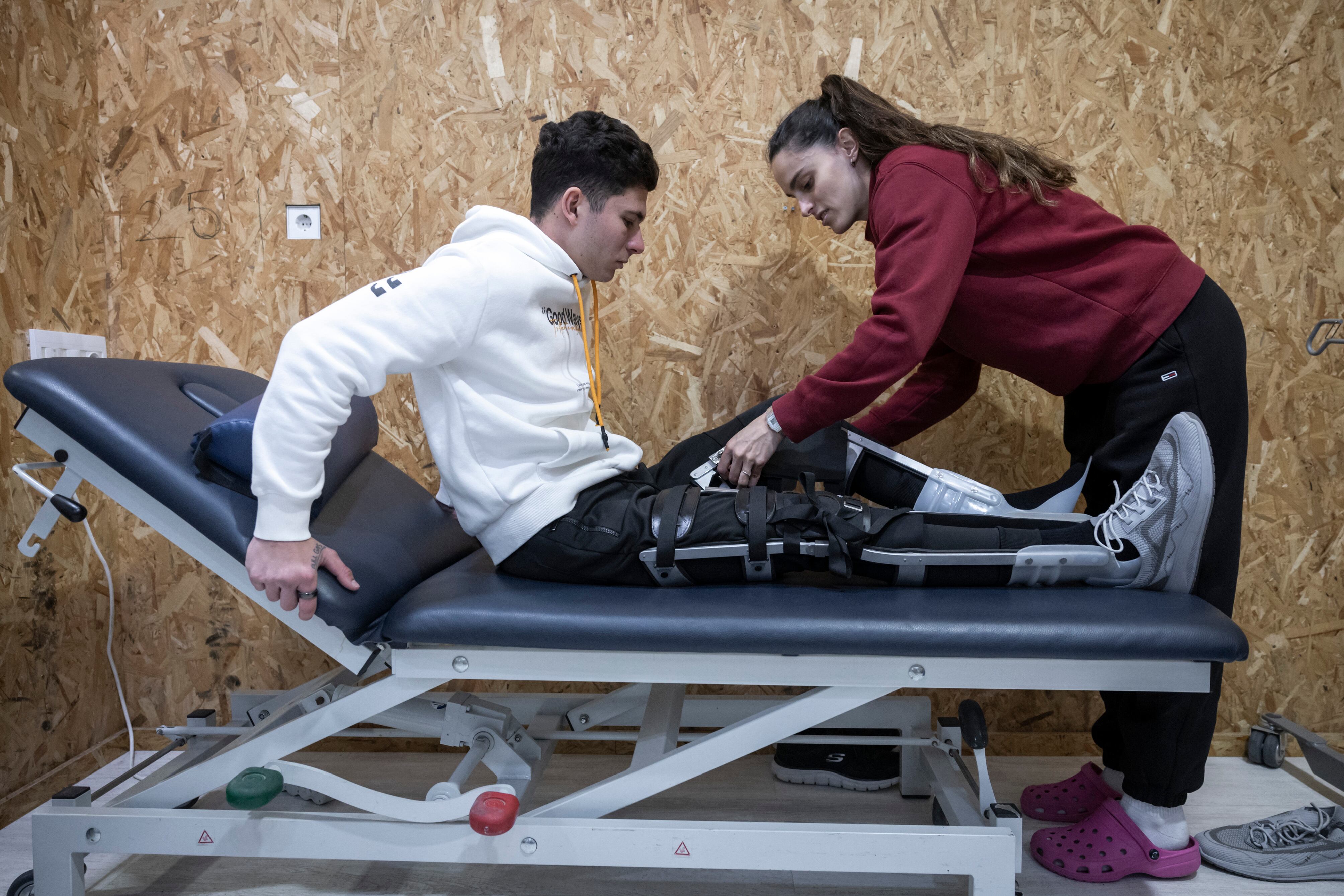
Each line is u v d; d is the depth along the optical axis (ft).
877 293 4.01
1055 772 5.59
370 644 3.56
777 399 4.22
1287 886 4.19
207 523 3.41
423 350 3.31
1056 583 3.78
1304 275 5.77
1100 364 4.14
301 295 5.80
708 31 5.65
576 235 3.97
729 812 4.94
